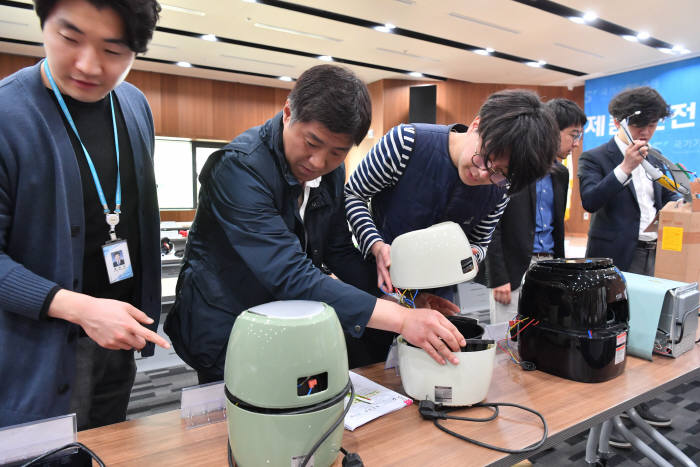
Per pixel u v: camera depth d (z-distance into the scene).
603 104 7.69
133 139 1.04
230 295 1.01
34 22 5.27
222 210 0.90
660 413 2.23
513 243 1.80
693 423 2.13
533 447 0.73
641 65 7.04
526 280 1.10
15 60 6.48
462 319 0.99
